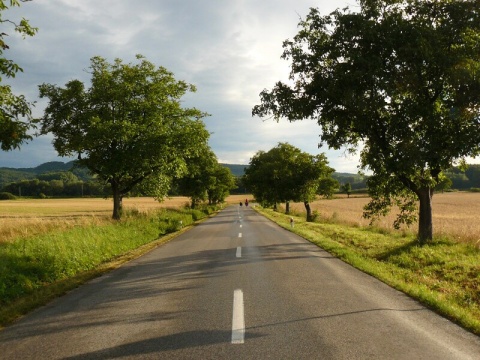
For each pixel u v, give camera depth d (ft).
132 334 17.04
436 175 49.11
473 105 42.63
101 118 73.46
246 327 17.72
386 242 54.34
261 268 33.78
